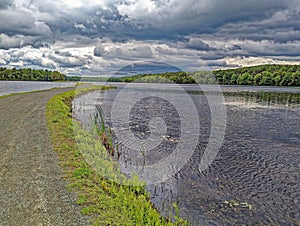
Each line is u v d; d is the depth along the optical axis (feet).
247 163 35.40
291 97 137.28
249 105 100.22
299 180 30.50
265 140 46.88
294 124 62.34
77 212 17.89
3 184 21.45
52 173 24.06
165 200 24.12
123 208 18.99
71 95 103.35
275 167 34.35
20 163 26.25
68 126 44.04
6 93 112.47
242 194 26.81
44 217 17.03
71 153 29.86
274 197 26.50
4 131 39.34
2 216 16.88
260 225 21.95
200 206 23.85
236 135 49.80
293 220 22.88
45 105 69.82
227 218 22.44
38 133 38.52
